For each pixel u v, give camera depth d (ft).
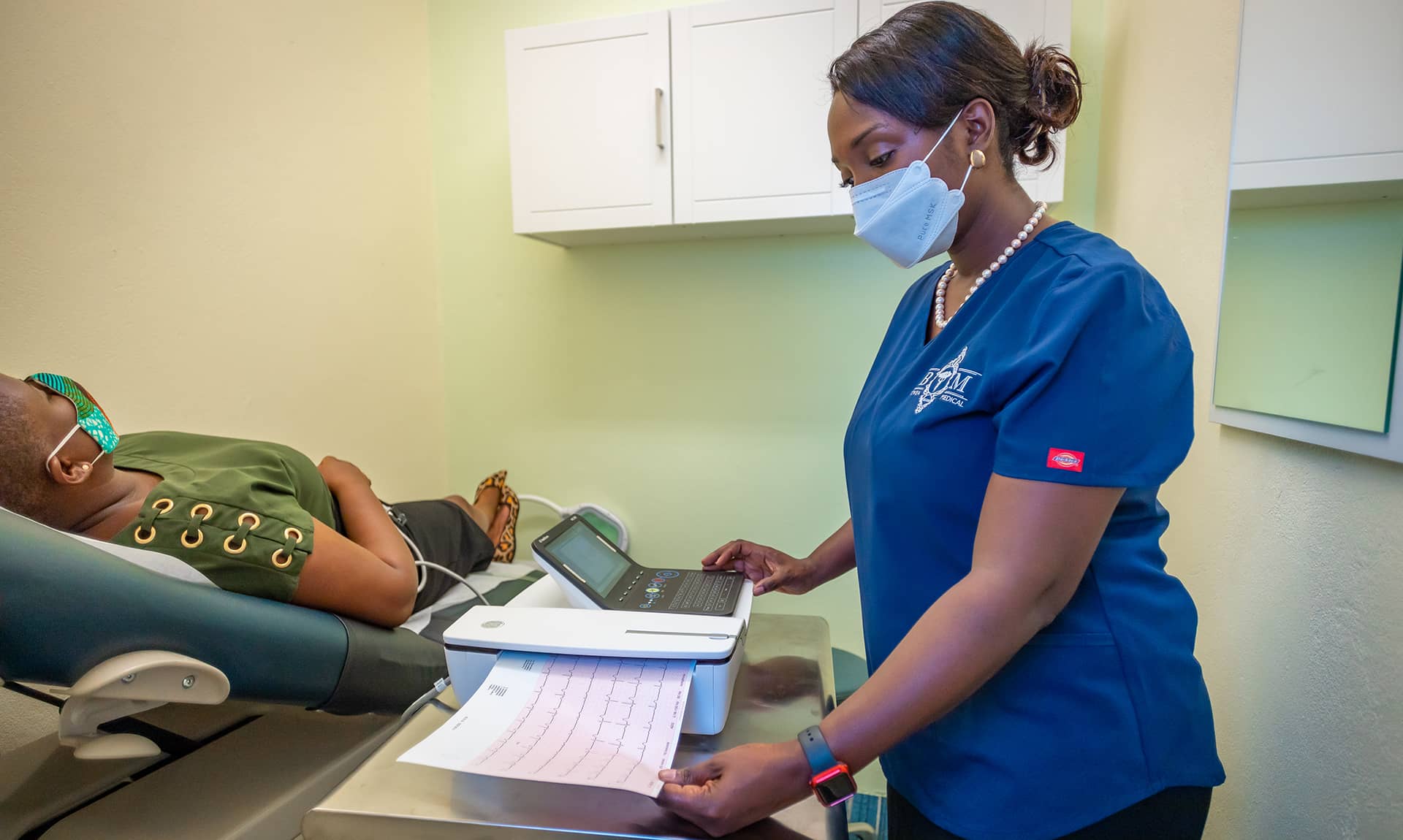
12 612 2.11
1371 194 2.09
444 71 6.25
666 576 3.48
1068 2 4.20
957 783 2.27
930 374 2.36
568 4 5.90
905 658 1.88
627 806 2.08
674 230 5.42
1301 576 2.60
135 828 2.44
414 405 6.28
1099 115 5.20
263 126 4.72
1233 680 3.15
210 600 2.61
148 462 3.46
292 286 4.99
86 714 2.35
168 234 4.11
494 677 2.37
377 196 5.75
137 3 3.89
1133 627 2.19
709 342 6.06
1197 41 3.55
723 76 4.78
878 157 2.39
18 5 3.37
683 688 2.29
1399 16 1.97
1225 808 3.21
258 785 2.72
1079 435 1.90
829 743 1.87
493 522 6.19
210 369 4.40
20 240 3.41
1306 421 2.44
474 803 2.09
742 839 1.94
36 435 2.79
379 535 4.03
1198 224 3.52
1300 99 2.54
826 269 5.78
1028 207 2.46
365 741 3.08
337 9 5.28
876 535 2.45
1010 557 1.90
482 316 6.49
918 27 2.33
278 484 3.60
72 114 3.61
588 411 6.37
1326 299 2.32
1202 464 3.52
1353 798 2.26
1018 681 2.20
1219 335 3.21
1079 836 2.17
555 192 5.16
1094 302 1.96
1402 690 2.02
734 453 6.12
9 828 2.51
